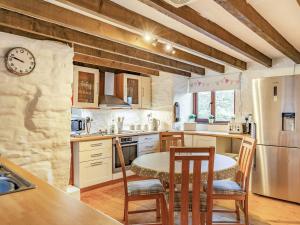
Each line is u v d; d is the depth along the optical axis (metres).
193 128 5.16
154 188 2.61
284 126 3.55
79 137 3.96
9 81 2.55
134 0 2.10
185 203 2.09
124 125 5.37
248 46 3.46
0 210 1.05
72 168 3.92
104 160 4.21
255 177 3.81
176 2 1.81
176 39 2.88
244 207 2.62
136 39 3.04
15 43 2.59
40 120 2.76
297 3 2.07
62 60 2.94
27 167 2.67
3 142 2.52
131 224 2.75
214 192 2.56
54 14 2.21
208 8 2.24
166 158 2.83
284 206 3.39
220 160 2.72
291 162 3.48
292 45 3.43
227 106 5.12
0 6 1.90
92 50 3.67
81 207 1.08
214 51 3.64
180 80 5.44
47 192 1.28
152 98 5.64
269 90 3.64
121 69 4.88
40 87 2.75
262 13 2.34
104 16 2.09
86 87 4.38
